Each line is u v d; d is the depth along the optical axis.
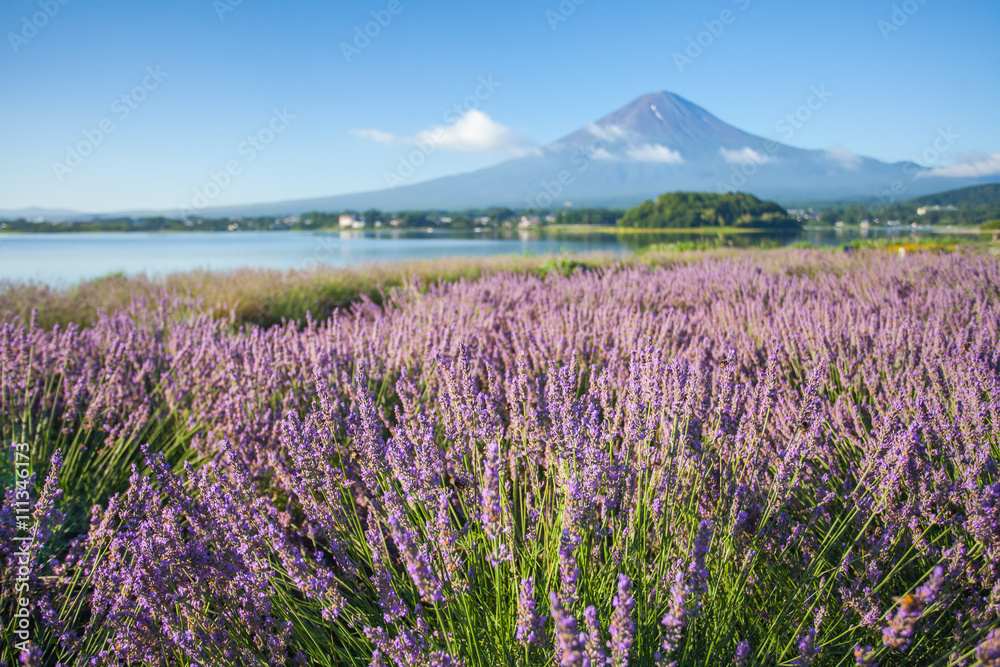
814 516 1.98
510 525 1.77
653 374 2.35
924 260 9.47
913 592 1.77
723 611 1.70
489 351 3.97
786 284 7.27
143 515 2.01
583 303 5.92
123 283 10.34
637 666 1.54
